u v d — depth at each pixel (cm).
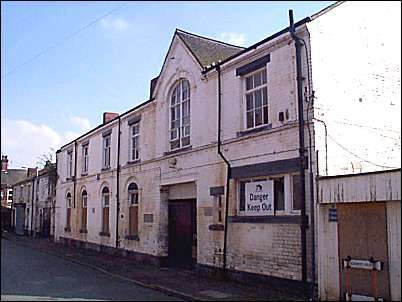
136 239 2091
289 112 1259
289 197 1259
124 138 2303
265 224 1318
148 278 1538
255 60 1405
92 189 2673
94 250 2572
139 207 2084
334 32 1247
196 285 1379
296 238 1214
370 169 1235
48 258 2252
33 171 4641
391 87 1298
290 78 1266
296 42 1242
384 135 1268
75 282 1482
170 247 1881
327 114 1198
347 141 1214
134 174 2159
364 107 1252
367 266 1018
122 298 1212
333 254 1098
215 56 1766
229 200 1462
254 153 1373
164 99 1922
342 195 1071
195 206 1736
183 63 1789
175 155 1795
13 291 1299
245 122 1443
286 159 1255
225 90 1527
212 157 1564
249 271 1366
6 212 4844
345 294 1059
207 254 1559
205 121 1622
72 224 2983
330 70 1223
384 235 998
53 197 3547
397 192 955
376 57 1294
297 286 1197
